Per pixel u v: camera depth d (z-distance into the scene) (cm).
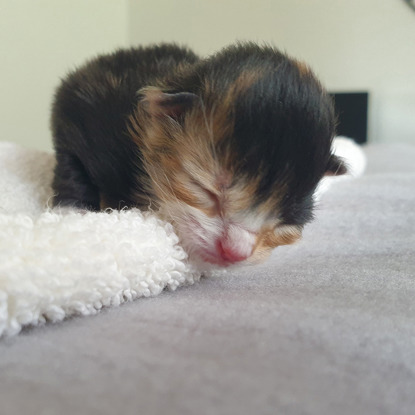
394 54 27
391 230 9
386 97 28
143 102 8
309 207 7
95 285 5
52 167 10
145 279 5
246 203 7
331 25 27
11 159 10
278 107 6
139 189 8
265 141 6
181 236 7
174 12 28
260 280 6
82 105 8
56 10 19
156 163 7
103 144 8
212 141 7
